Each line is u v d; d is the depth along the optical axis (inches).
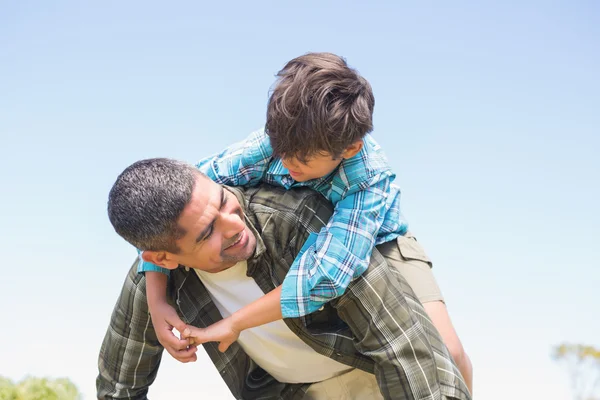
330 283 72.3
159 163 73.2
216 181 83.7
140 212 71.2
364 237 75.3
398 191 93.5
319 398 88.4
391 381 74.1
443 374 75.3
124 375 88.9
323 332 81.0
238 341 87.7
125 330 87.2
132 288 85.8
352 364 80.6
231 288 83.1
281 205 80.2
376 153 82.4
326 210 80.7
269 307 74.6
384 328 74.2
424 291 90.7
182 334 77.0
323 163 76.4
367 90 79.1
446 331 88.9
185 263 76.5
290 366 86.7
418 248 94.3
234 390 88.1
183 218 71.0
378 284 75.1
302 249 78.3
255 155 81.9
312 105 74.1
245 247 76.9
